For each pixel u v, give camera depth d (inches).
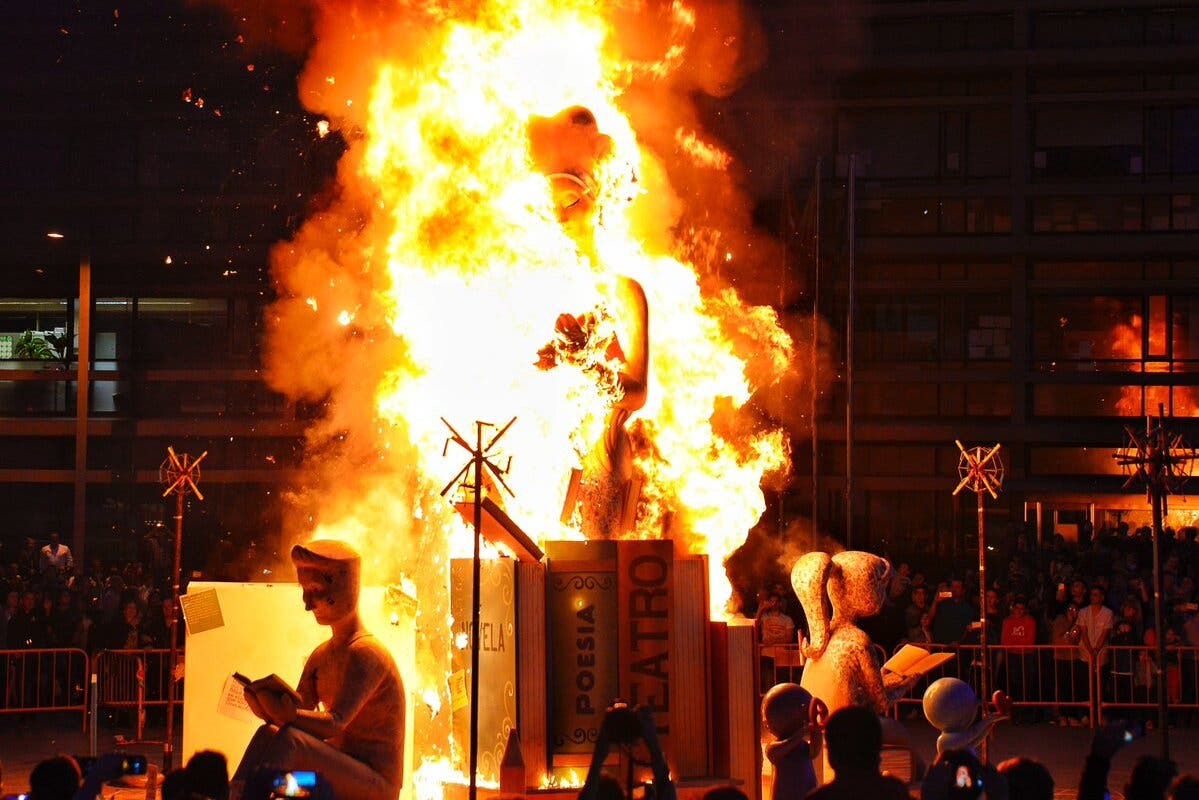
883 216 1545.3
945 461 1525.6
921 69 1525.6
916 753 474.3
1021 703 775.1
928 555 1498.5
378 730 401.7
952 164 1549.0
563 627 422.9
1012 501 1518.2
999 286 1540.4
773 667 792.3
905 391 1542.8
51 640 873.5
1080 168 1551.4
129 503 1560.0
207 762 270.5
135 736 745.6
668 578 426.3
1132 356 1540.4
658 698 423.2
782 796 388.5
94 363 1589.6
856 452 1526.8
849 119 1541.6
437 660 470.9
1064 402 1541.6
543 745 417.7
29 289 1620.3
